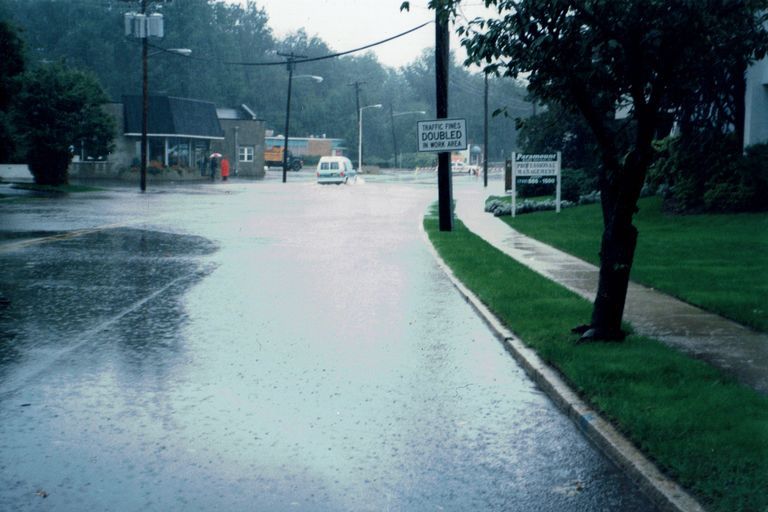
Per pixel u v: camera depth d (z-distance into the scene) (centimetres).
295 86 15712
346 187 5688
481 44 936
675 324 1014
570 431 657
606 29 876
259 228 2486
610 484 546
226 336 993
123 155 6950
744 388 709
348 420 677
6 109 3866
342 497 521
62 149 4647
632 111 928
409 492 530
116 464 572
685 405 656
